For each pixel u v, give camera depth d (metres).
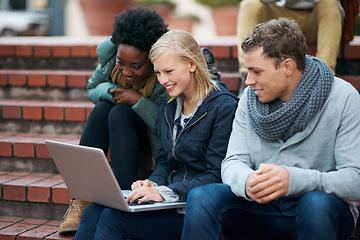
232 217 3.77
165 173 4.48
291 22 3.71
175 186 4.02
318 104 3.65
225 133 4.21
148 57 4.64
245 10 6.09
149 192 3.95
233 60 7.12
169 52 4.14
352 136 3.61
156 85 4.82
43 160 6.06
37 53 7.77
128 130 4.79
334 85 3.73
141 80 4.79
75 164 3.93
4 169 6.19
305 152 3.77
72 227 4.83
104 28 15.04
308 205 3.38
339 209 3.46
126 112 4.85
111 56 5.07
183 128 4.32
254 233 3.93
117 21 4.64
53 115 6.60
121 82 4.96
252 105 3.90
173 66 4.15
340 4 5.98
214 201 3.60
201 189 3.68
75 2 18.56
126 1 14.93
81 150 3.78
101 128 4.96
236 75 6.66
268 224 3.86
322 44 5.70
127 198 3.97
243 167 3.79
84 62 7.67
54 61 7.77
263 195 3.45
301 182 3.47
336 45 5.69
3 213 5.67
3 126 6.81
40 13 19.91
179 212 4.04
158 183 4.37
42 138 6.37
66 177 4.16
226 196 3.69
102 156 3.64
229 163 3.91
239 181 3.62
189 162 4.31
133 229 3.94
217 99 4.30
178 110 4.43
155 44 4.20
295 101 3.66
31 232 5.08
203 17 18.19
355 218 3.86
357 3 5.98
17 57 7.87
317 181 3.52
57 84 7.22
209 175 4.13
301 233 3.42
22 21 19.61
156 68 4.20
